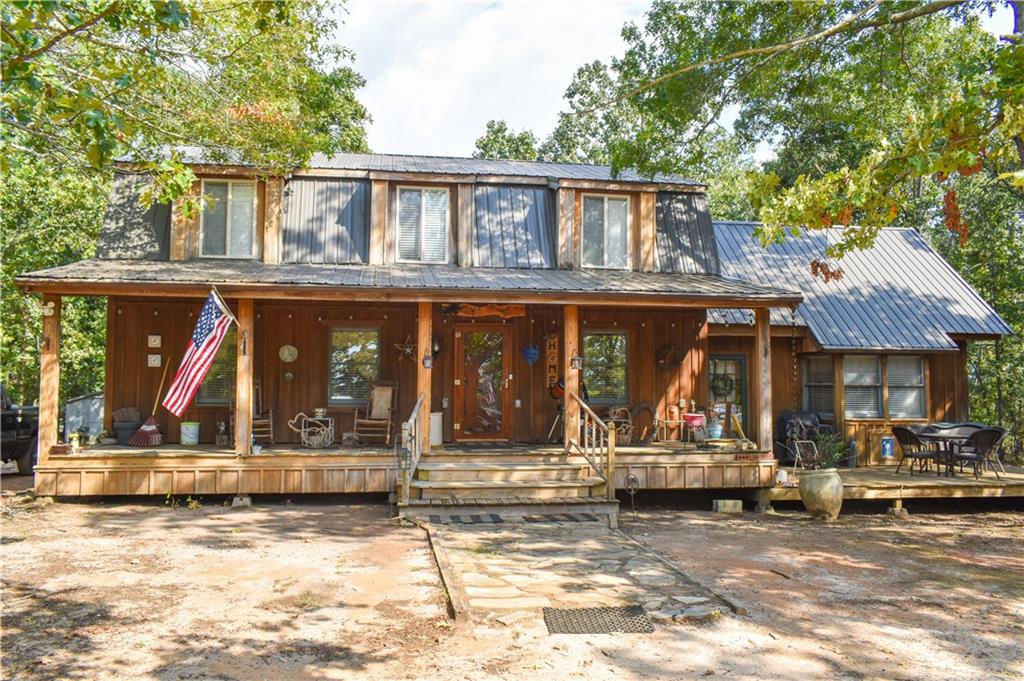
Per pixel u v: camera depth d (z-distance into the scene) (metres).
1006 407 25.77
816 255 19.88
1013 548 10.95
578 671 5.73
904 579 8.83
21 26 5.46
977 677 5.82
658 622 6.91
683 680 5.61
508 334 16.33
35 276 12.03
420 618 6.90
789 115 17.12
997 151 9.24
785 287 18.42
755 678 5.68
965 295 18.98
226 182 15.80
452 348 16.12
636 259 17.08
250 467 12.84
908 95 15.08
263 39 13.28
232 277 12.84
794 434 16.92
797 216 9.38
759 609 7.42
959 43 15.06
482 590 7.77
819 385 17.92
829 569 9.24
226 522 11.44
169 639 6.27
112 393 14.88
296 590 7.70
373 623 6.76
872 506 14.80
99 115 5.90
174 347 15.16
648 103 15.17
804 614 7.30
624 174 18.86
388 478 13.11
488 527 11.16
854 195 9.04
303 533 10.68
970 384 27.02
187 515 12.01
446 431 15.98
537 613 7.09
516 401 16.19
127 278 12.25
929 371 18.12
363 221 16.34
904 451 15.85
